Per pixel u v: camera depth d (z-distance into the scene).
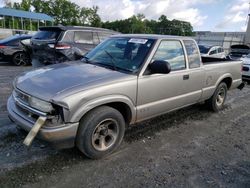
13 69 10.59
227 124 5.25
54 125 3.01
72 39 8.22
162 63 3.70
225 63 5.80
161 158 3.67
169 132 4.63
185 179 3.19
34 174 3.08
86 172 3.20
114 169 3.31
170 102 4.36
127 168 3.35
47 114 2.99
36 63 8.33
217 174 3.35
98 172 3.22
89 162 3.42
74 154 3.58
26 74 3.81
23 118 3.25
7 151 3.54
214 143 4.29
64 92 3.04
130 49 4.16
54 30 8.24
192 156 3.79
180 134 4.58
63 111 2.97
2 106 5.37
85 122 3.22
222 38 32.31
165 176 3.22
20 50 11.60
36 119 3.13
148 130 4.64
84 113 3.13
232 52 15.85
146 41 4.16
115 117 3.51
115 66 3.94
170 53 4.32
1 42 11.35
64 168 3.25
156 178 3.17
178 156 3.76
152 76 3.91
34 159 3.39
